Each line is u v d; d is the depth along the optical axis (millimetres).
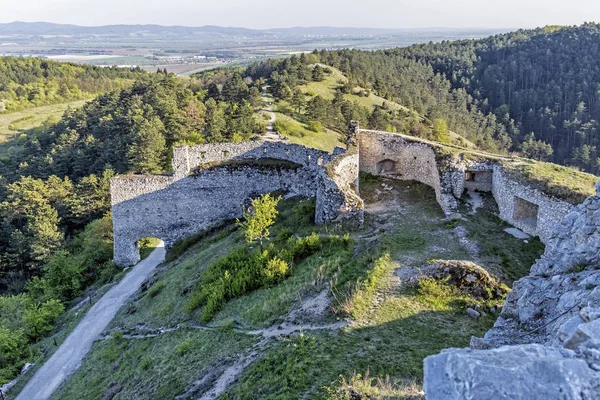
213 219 42031
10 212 63344
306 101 105000
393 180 34719
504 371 6117
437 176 30234
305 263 23438
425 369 6820
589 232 11828
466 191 29875
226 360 16906
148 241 47781
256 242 29703
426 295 17375
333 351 14305
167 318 25562
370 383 12438
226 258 27516
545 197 23328
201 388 15672
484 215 27453
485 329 15539
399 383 12469
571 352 6543
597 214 11859
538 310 11578
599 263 11336
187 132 72625
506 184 26547
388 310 16484
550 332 10555
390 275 19016
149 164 61875
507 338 11312
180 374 17859
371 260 20781
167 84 99875
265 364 14844
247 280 23531
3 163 97625
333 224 27453
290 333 16547
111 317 31625
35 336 33594
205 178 41312
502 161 28484
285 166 40469
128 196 41656
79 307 36500
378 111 98875
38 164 83875
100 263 47312
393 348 14297
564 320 10328
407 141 34094
